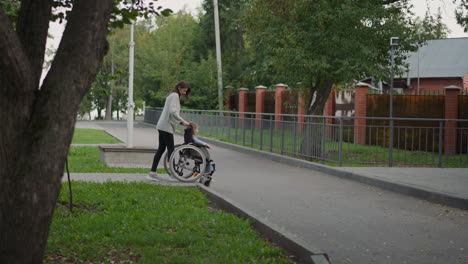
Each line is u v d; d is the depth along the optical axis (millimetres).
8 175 3664
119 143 21562
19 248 3654
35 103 3756
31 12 4344
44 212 3719
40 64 4328
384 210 8039
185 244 5309
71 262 4641
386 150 14070
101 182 9602
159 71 47281
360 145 13820
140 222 6156
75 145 19859
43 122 3699
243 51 47156
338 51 16453
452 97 19266
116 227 5910
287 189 10148
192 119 30219
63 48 3832
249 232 5934
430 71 48688
